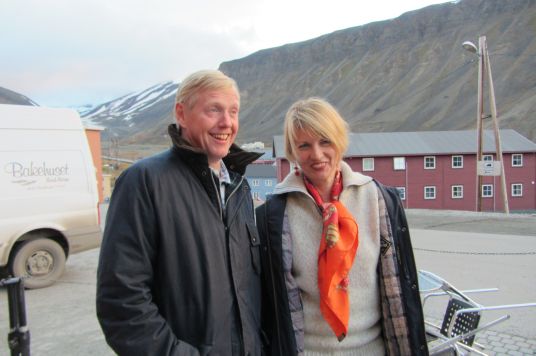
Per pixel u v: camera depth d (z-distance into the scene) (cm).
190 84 175
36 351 392
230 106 179
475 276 632
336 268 179
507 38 16788
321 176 196
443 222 1400
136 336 146
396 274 192
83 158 646
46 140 612
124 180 160
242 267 181
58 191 617
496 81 14062
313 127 188
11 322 220
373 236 193
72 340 417
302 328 191
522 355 369
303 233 195
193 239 162
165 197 159
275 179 5581
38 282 595
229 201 185
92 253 847
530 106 10675
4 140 573
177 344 153
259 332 190
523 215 1584
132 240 151
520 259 753
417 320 189
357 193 199
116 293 147
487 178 3741
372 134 3981
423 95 16725
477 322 270
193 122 176
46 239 605
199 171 170
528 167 3741
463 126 12281
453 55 18988
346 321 180
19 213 579
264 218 201
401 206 199
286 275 192
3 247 566
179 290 159
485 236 1065
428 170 3728
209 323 162
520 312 469
